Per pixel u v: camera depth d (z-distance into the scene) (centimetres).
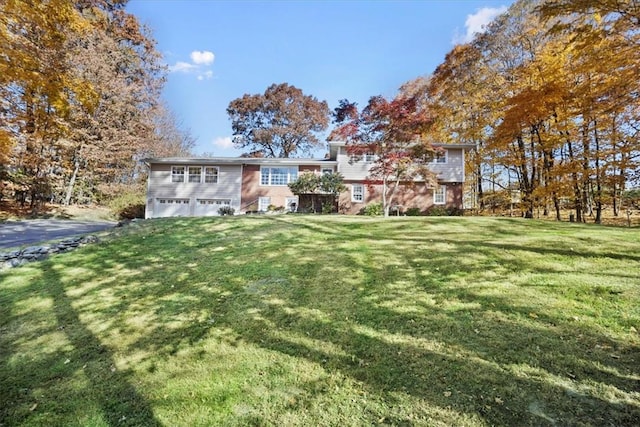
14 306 509
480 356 293
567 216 1853
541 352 290
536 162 1554
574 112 1212
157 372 320
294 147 3678
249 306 445
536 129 1493
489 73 1805
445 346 313
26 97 794
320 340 349
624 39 841
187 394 283
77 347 381
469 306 388
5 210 1784
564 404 232
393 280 488
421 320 366
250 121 3694
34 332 426
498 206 2159
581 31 770
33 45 737
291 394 271
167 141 2939
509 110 1359
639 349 286
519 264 517
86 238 878
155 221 1111
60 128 992
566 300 385
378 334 348
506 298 400
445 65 1981
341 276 521
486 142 1744
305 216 1202
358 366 299
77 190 2205
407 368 288
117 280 594
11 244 949
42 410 281
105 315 460
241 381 294
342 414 244
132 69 2403
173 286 544
